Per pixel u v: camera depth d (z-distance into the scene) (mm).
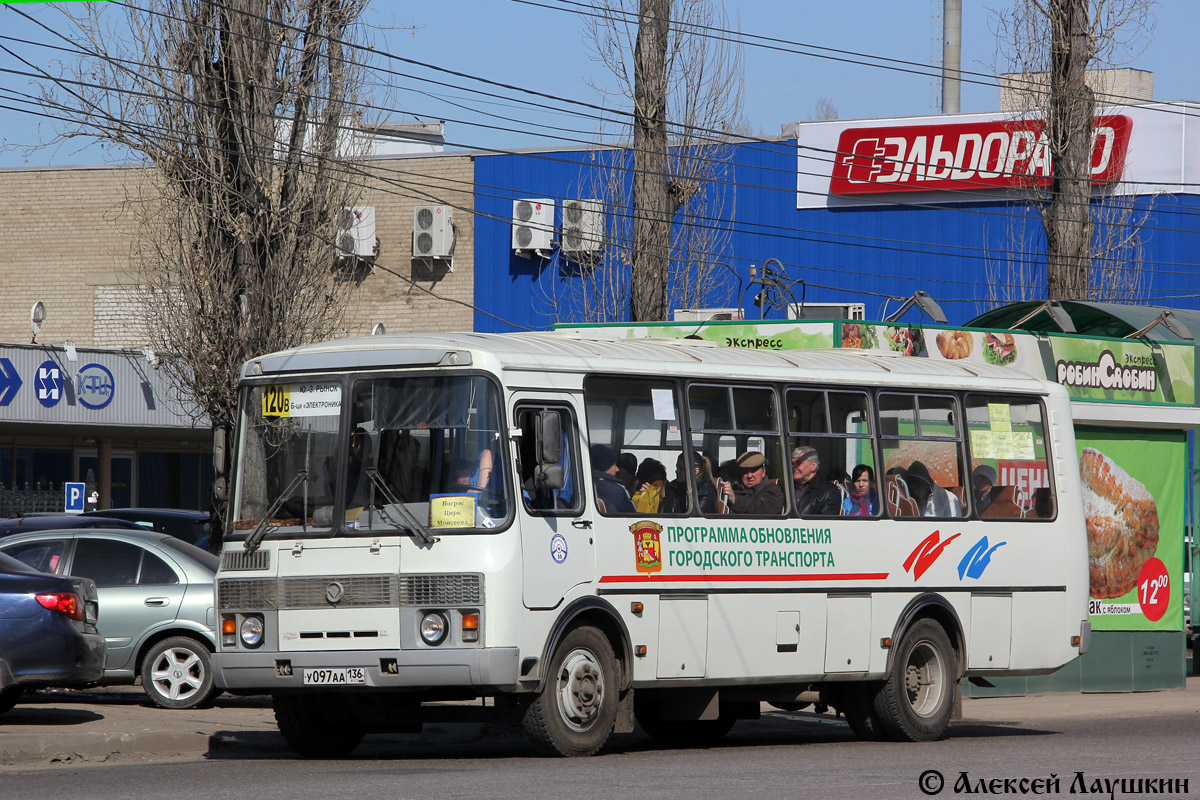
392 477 19578
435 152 66375
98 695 30031
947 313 60188
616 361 21016
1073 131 43312
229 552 20266
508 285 64812
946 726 24266
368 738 24109
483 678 18766
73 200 71312
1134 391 35156
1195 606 40156
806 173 61344
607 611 20250
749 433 22469
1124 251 57156
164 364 36281
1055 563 25984
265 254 34281
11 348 50312
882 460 24000
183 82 33812
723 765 19141
